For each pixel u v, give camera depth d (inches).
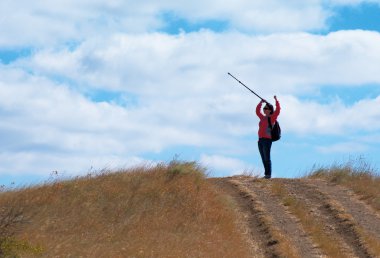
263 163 1079.0
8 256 740.7
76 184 999.6
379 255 781.9
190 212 911.7
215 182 1062.4
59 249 783.1
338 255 780.0
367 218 917.8
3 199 948.6
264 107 1058.1
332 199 983.0
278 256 767.1
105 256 753.6
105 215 910.4
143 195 958.4
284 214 919.0
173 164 1068.5
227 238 831.1
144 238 829.8
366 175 1115.9
